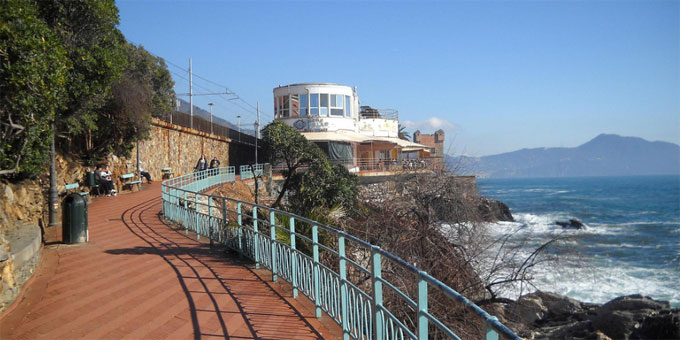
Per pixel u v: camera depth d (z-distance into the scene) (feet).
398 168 55.77
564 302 60.18
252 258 28.37
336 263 31.99
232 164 154.51
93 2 50.78
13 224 29.68
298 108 121.49
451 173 52.06
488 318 7.62
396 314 29.14
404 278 32.37
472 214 47.47
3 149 31.50
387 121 143.43
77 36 52.29
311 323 18.21
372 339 14.67
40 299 21.18
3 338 16.63
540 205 215.51
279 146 36.45
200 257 30.30
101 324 18.06
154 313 19.29
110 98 65.21
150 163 92.07
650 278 83.71
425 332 10.55
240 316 18.94
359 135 122.01
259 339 16.53
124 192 73.36
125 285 23.49
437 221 45.27
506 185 589.73
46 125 33.58
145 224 45.11
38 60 29.12
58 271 26.30
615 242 122.42
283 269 23.41
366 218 40.24
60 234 38.52
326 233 33.63
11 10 27.91
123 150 76.89
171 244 34.91
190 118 119.55
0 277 19.07
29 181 38.96
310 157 36.70
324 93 121.39
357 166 120.88
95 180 66.28
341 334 17.19
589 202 271.69
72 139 65.67
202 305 20.33
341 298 16.39
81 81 51.44
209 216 35.14
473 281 37.63
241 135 163.84
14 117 32.94
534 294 59.26
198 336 16.78
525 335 40.96
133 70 83.35
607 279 79.77
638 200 298.35
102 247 33.45
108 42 58.44
